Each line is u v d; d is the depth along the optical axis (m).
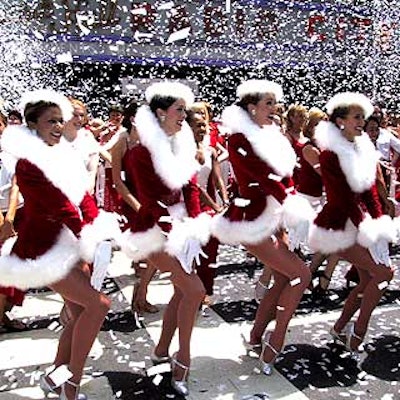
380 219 3.30
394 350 3.61
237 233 3.17
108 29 8.52
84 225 2.69
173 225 2.98
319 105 9.34
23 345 3.72
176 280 3.00
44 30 7.92
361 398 3.01
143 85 8.38
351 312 3.53
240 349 3.64
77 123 3.43
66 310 3.81
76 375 2.80
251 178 3.17
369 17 9.84
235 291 4.79
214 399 3.00
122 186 3.59
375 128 4.34
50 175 2.61
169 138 3.11
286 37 9.66
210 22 9.22
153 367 3.25
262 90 3.23
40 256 2.66
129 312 4.30
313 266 4.62
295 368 3.36
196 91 8.62
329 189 3.34
